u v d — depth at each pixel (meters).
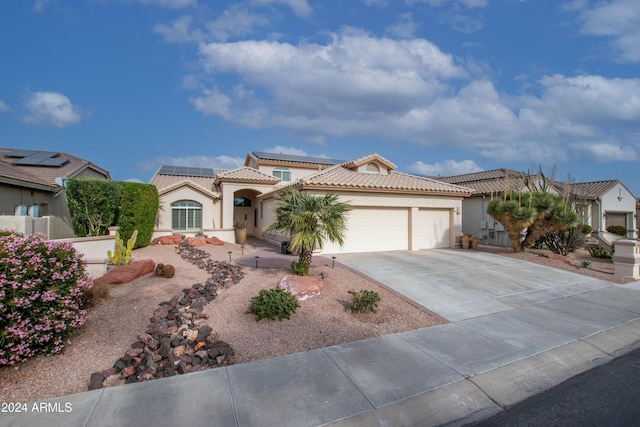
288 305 7.18
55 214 17.61
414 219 17.56
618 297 10.06
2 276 4.62
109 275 8.86
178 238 17.64
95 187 13.79
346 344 6.17
